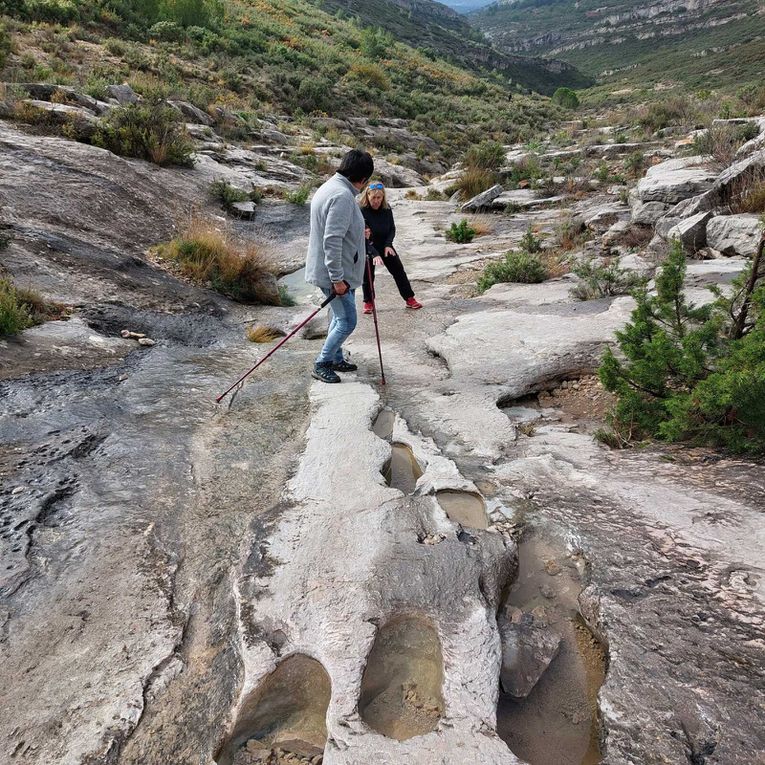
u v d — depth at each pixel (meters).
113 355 5.59
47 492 3.32
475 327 6.29
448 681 2.09
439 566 2.66
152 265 8.52
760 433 3.35
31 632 2.44
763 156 8.73
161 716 2.11
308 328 6.98
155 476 3.57
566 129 40.97
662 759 1.79
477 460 3.75
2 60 19.45
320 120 36.03
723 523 2.80
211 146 19.75
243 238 11.71
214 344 6.46
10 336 5.29
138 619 2.53
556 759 1.93
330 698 2.06
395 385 5.04
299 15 68.94
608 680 2.07
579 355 5.29
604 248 9.90
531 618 2.50
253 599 2.54
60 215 8.65
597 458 3.64
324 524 3.03
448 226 14.09
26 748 1.99
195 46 39.16
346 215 4.31
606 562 2.67
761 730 1.83
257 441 4.04
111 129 13.73
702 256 7.89
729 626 2.23
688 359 3.73
